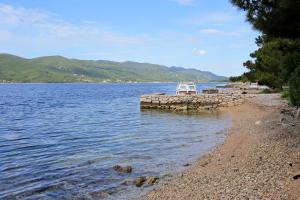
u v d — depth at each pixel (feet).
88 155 83.05
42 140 108.88
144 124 148.25
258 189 42.57
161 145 94.84
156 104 214.90
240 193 42.55
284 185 42.16
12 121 170.40
